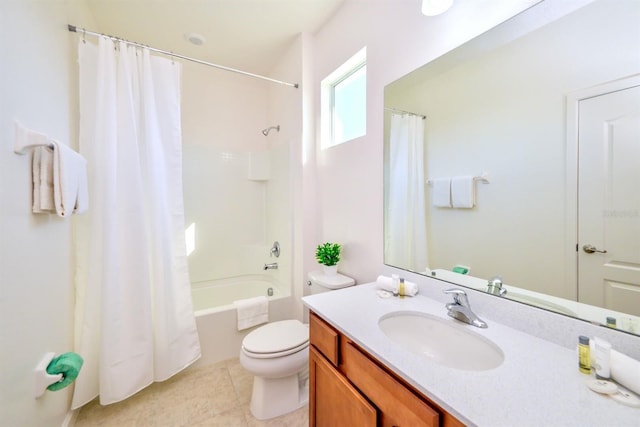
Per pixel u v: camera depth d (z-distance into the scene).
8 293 0.80
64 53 1.37
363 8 1.67
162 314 1.66
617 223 0.74
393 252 1.48
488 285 1.04
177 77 1.81
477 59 1.07
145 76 1.67
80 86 1.48
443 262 1.22
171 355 1.68
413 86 1.34
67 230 1.33
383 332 0.98
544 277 0.88
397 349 0.82
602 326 0.75
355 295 1.28
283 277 2.51
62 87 1.33
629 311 0.72
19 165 0.88
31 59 0.99
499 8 0.99
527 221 0.93
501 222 1.00
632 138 0.71
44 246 1.06
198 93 2.73
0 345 0.76
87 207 1.30
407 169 1.39
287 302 2.29
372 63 1.61
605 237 0.76
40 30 1.08
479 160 1.07
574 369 0.71
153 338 1.65
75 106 1.51
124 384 1.49
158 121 1.73
